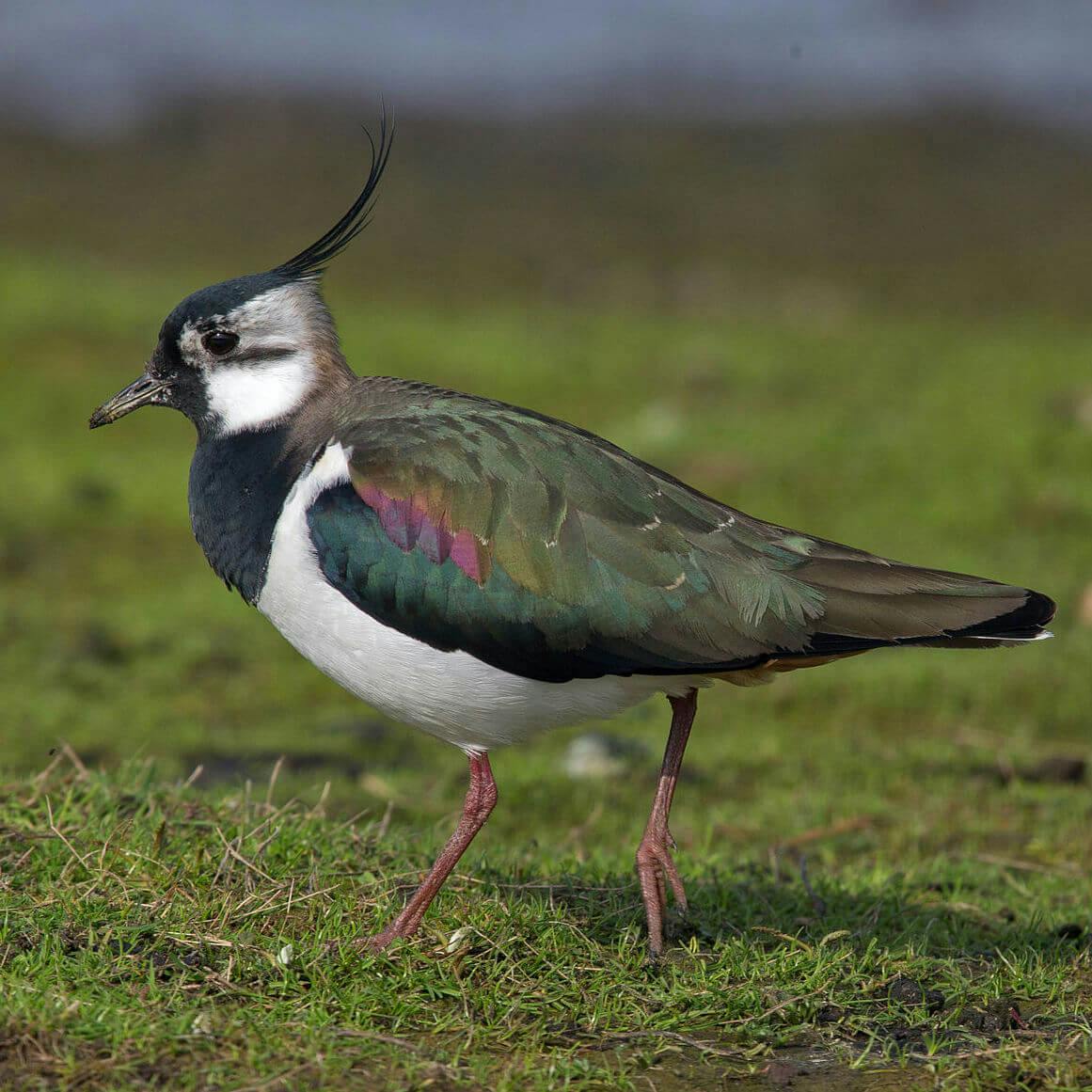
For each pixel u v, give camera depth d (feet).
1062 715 44.16
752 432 64.39
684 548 24.85
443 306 87.35
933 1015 23.75
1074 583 51.31
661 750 42.55
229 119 108.37
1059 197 101.55
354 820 30.32
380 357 71.26
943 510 56.85
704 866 31.40
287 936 24.63
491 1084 20.99
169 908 24.76
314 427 26.78
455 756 42.27
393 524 24.85
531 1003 23.20
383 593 24.84
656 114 109.70
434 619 24.70
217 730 42.80
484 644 24.70
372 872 27.71
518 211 100.58
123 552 55.67
